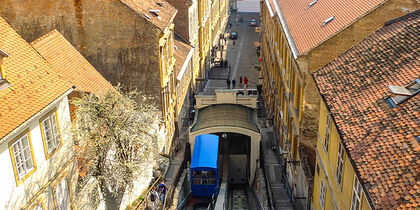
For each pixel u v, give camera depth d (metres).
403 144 16.45
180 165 39.00
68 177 23.56
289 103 35.31
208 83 63.38
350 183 19.03
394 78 20.44
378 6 26.67
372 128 18.34
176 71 44.75
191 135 43.38
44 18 35.66
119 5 35.19
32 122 20.20
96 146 24.53
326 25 30.14
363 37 27.42
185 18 50.78
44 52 28.80
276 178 37.88
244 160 45.22
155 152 32.06
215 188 38.00
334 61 25.25
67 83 23.12
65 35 36.12
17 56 21.95
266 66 54.78
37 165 20.66
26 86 20.89
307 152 30.33
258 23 99.94
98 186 25.88
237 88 60.81
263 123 49.38
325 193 23.95
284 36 36.62
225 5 102.50
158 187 33.38
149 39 36.00
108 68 36.97
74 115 26.64
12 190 18.83
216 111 46.00
